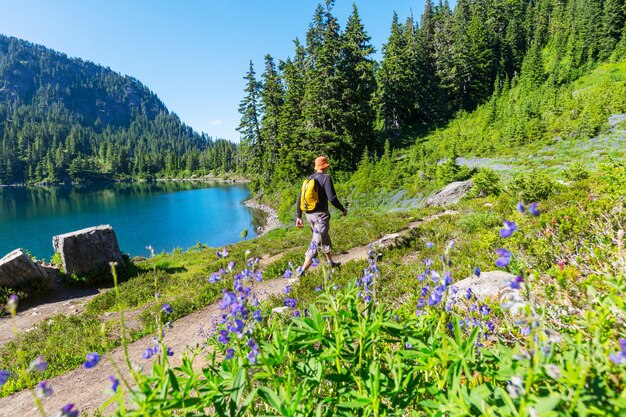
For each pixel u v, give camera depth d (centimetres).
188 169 15838
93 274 1305
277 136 5084
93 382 563
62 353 686
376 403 182
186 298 916
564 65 6650
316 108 4441
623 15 6850
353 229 1440
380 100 5812
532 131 3944
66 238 1274
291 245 1480
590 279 258
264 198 5434
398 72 5906
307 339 228
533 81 6253
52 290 1209
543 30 8506
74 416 126
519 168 3089
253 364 195
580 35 7000
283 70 5594
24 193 10156
